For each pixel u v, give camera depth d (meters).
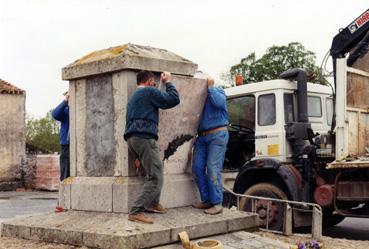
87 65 7.01
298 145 9.37
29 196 20.11
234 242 6.52
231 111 10.25
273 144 9.46
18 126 24.64
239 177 9.47
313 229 7.55
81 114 7.21
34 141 31.98
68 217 6.84
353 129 8.92
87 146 7.12
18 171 24.30
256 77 22.67
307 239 7.41
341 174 8.63
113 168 6.79
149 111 6.29
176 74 7.16
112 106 6.83
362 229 10.73
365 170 8.41
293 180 8.84
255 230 7.37
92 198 6.89
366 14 9.75
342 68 8.75
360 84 9.30
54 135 32.41
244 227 7.14
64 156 8.88
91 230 6.05
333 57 10.10
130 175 6.62
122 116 6.67
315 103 10.12
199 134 7.26
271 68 22.62
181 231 6.18
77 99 7.26
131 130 6.26
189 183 7.29
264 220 9.01
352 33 9.85
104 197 6.74
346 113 8.73
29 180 24.22
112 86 6.83
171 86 6.45
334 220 10.22
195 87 7.11
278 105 9.44
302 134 9.23
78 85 7.25
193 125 7.25
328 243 7.41
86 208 6.96
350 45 9.98
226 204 9.66
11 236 6.92
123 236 5.67
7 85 25.19
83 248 5.96
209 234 6.57
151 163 6.23
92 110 7.07
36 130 32.56
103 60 6.83
